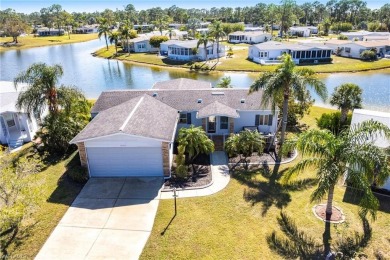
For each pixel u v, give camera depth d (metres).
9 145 26.14
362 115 21.09
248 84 51.53
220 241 14.91
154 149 20.42
